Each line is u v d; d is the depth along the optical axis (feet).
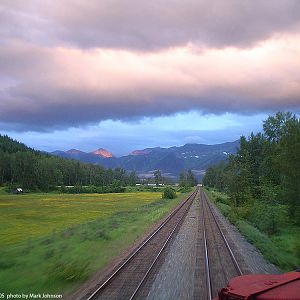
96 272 58.70
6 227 159.94
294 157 122.62
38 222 179.52
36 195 490.08
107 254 75.15
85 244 86.89
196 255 72.95
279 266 65.92
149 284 50.88
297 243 82.38
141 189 638.53
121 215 179.11
